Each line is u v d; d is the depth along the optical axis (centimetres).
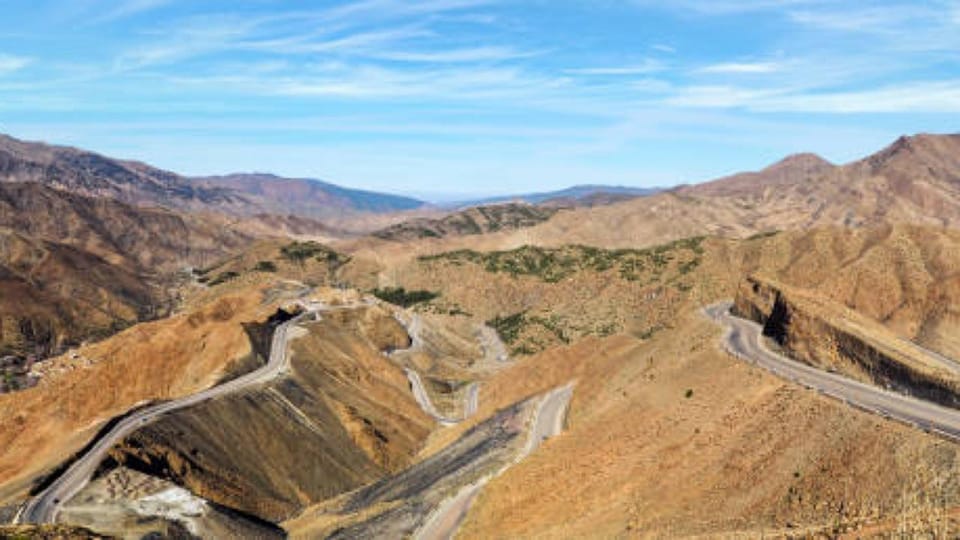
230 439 8138
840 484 3825
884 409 4691
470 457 7569
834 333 5972
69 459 6731
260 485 7781
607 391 7662
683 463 4956
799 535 3616
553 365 11306
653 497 4762
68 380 10869
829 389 5228
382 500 7250
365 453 9562
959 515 3183
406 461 9881
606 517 4838
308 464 8594
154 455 7094
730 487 4416
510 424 8144
